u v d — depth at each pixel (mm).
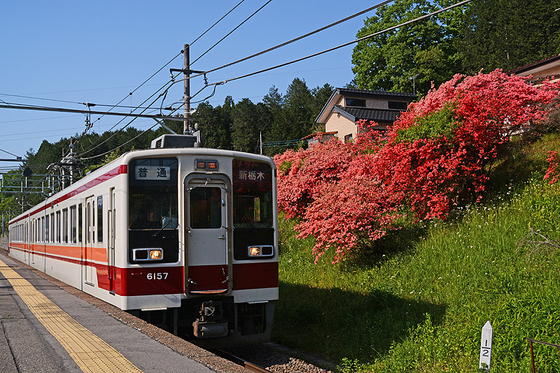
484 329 5637
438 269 9883
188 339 7965
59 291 11180
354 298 10578
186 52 16828
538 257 8727
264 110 80875
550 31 36344
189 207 7730
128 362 5340
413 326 7902
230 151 8109
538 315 6727
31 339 6320
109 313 8164
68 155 24219
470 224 10812
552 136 12766
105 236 8461
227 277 7832
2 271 18531
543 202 9977
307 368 7789
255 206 8273
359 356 8031
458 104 11219
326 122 33094
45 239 16797
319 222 12164
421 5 37562
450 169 10828
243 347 9211
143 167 7684
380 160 12117
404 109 31641
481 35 40188
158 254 7574
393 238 12094
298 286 12617
